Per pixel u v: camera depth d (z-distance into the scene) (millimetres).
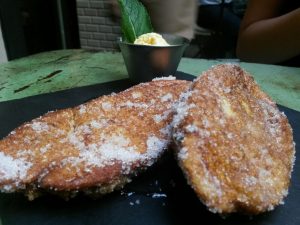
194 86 113
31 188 102
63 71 223
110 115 124
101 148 110
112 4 253
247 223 100
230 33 460
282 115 133
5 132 143
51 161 104
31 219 99
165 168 122
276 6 281
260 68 232
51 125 118
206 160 94
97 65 235
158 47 179
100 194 107
